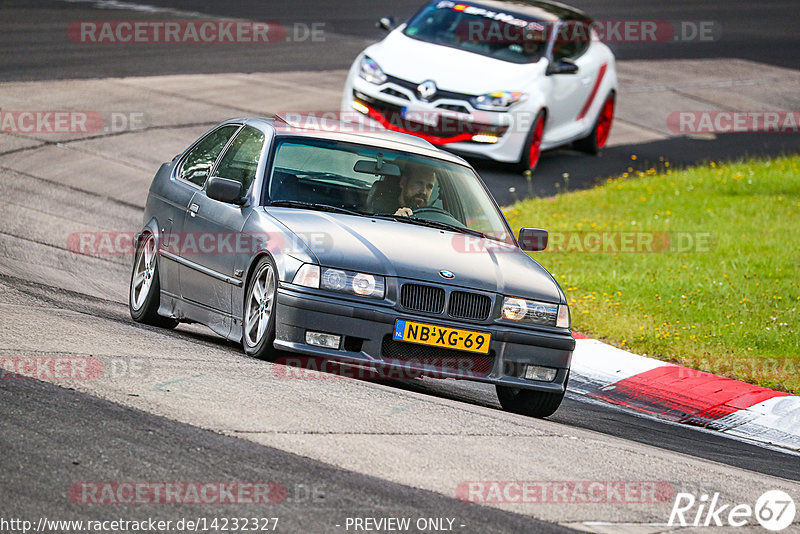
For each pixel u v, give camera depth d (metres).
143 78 70.12
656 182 61.69
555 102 61.16
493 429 23.44
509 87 58.25
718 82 93.62
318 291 25.47
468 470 20.03
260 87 71.44
